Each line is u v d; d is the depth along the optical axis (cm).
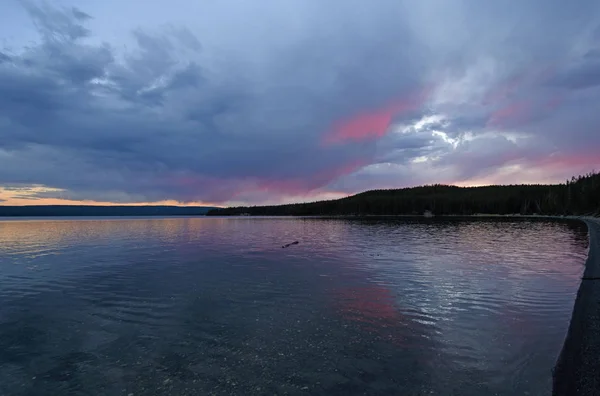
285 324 1236
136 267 2536
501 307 1397
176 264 2670
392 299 1554
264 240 5003
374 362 927
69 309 1455
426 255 3045
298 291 1728
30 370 919
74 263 2770
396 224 10106
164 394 795
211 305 1491
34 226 10688
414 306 1438
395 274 2148
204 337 1123
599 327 1112
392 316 1309
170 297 1636
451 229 7200
